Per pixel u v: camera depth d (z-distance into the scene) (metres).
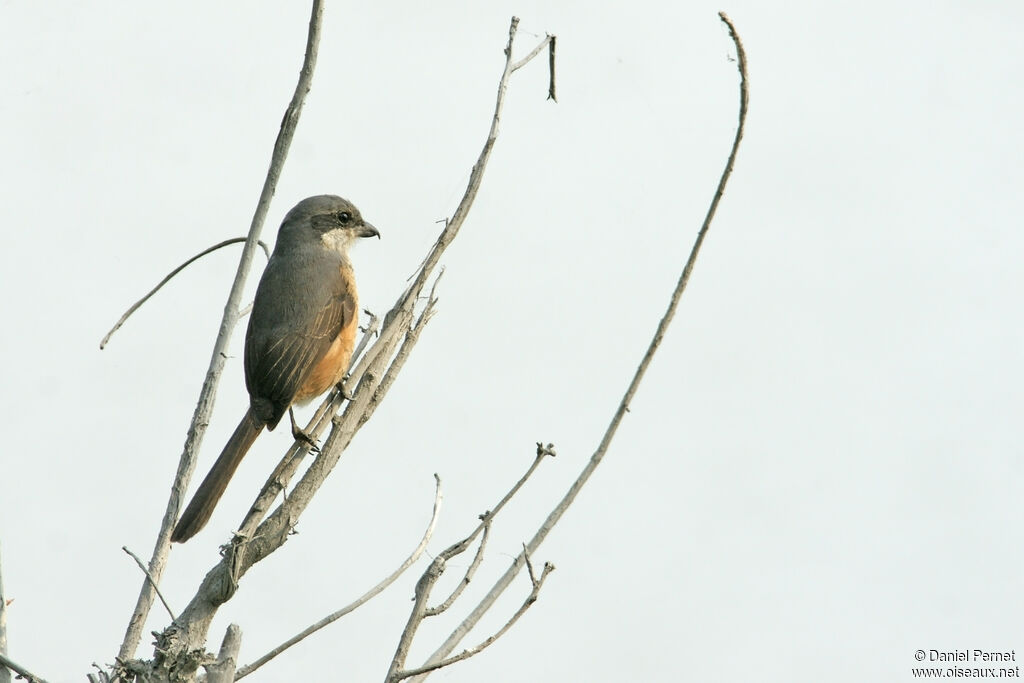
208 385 8.59
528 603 7.88
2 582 8.02
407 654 7.41
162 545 8.29
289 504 8.05
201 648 7.35
